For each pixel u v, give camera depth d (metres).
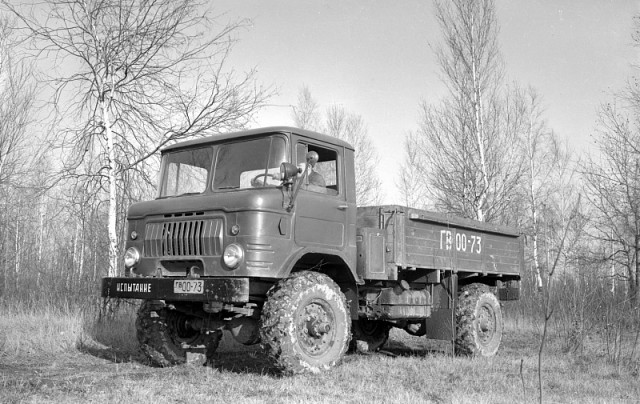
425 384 6.45
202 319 7.51
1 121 18.38
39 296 13.69
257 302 7.14
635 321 9.99
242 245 6.46
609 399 6.01
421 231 8.49
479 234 9.77
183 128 11.64
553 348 10.12
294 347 6.52
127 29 11.34
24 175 18.34
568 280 10.55
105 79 11.34
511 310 15.39
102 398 5.40
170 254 6.95
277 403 5.27
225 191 7.03
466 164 20.81
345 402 5.39
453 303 8.93
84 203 11.42
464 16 21.41
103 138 11.66
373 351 10.21
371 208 8.30
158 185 7.71
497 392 6.10
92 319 10.66
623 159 16.98
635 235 16.27
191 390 5.88
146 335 7.55
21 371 7.08
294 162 6.94
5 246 17.31
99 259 12.91
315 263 7.59
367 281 8.34
